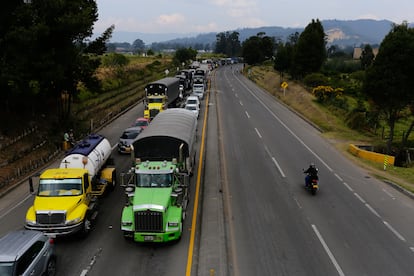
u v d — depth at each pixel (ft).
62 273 39.29
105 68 207.62
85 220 46.65
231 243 46.06
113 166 68.18
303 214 54.65
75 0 88.69
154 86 125.90
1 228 49.78
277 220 52.54
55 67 83.56
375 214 55.31
